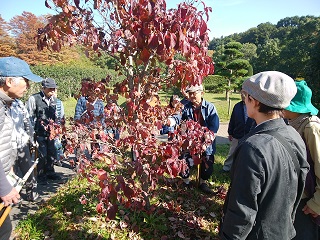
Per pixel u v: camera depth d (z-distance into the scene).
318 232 2.04
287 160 1.34
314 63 11.87
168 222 2.87
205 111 3.45
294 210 1.57
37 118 4.11
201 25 1.99
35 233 2.72
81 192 3.44
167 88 2.70
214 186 3.96
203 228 2.83
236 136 4.20
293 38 27.95
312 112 1.91
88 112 2.72
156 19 1.75
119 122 2.63
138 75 2.48
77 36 2.17
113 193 2.03
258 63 34.78
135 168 2.14
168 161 2.14
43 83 4.13
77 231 2.69
